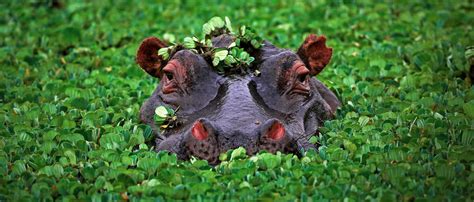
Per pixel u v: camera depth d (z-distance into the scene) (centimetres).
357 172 1196
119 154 1289
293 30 2089
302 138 1301
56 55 1989
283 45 1962
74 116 1494
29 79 1789
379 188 1130
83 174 1216
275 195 1120
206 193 1139
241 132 1228
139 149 1316
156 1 2483
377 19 2194
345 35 2059
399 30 2075
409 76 1666
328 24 2142
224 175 1187
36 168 1259
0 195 1137
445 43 1919
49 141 1334
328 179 1175
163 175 1192
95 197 1127
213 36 1454
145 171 1226
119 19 2300
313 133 1342
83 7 2430
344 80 1675
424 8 2323
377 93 1605
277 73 1346
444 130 1352
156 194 1139
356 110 1504
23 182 1193
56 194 1166
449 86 1619
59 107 1540
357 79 1717
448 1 2400
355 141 1319
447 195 1112
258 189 1154
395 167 1180
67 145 1323
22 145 1349
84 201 1123
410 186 1145
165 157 1236
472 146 1291
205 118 1245
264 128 1222
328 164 1226
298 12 2280
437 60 1797
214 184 1166
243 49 1364
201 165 1203
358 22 2159
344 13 2247
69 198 1123
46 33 2145
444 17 2178
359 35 2041
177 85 1348
